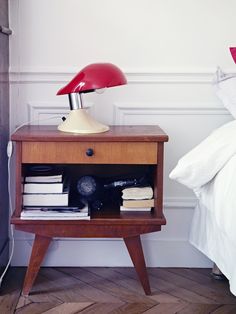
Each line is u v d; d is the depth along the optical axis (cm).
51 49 190
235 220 134
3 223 185
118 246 200
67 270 197
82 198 173
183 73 191
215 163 152
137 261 171
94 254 201
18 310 160
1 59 174
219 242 155
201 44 191
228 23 190
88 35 189
